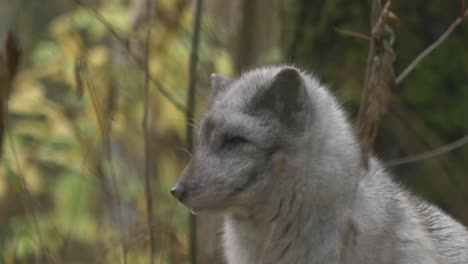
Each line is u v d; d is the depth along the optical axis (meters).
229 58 15.84
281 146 9.78
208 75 14.74
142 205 12.38
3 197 11.76
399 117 12.48
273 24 16.81
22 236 11.94
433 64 14.23
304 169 9.76
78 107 16.00
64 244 10.67
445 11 14.23
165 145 13.14
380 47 9.80
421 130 13.57
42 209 12.29
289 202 9.83
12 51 8.58
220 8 18.44
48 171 18.78
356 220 9.63
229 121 9.84
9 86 8.62
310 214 9.80
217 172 9.73
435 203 13.34
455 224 11.40
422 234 10.31
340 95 13.95
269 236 9.66
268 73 10.29
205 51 15.53
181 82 14.98
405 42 14.23
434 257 10.42
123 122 14.55
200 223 13.55
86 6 10.07
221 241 11.35
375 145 13.45
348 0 14.31
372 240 9.71
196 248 11.00
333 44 14.42
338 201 9.73
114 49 15.85
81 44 14.15
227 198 9.76
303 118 9.81
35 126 16.28
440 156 13.34
